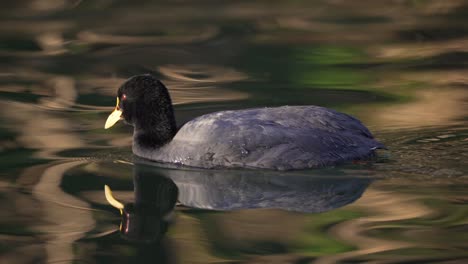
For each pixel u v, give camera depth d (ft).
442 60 68.33
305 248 33.71
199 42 76.18
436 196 38.91
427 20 83.30
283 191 41.32
